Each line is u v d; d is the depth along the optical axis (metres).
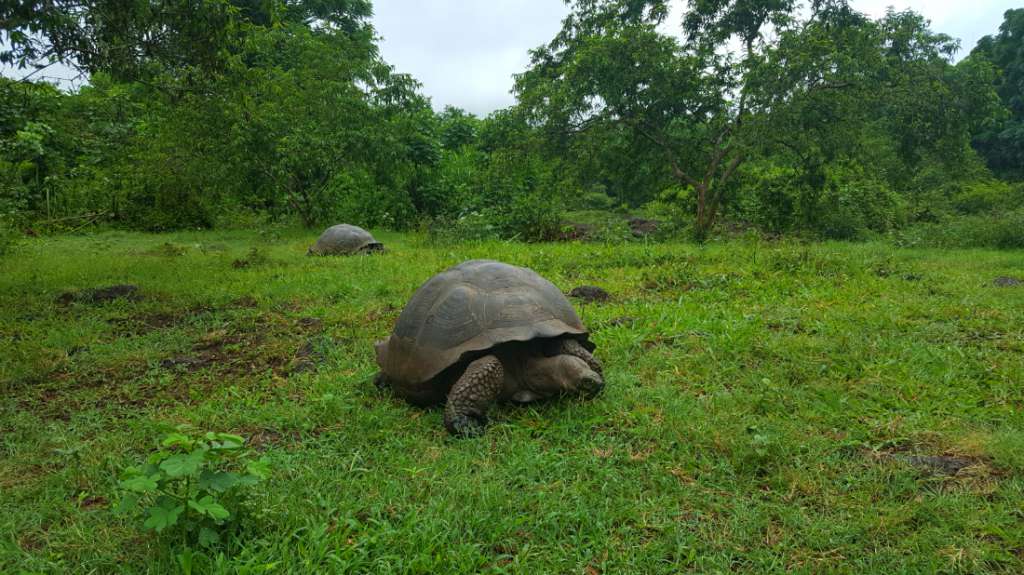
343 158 16.64
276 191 16.77
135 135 19.30
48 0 6.74
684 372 4.09
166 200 16.30
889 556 2.12
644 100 13.53
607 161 15.02
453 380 3.32
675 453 2.92
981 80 13.05
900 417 3.26
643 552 2.18
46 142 16.91
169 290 7.30
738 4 13.12
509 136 15.31
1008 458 2.70
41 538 2.35
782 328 5.01
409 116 17.77
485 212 14.78
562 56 15.48
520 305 3.36
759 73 12.10
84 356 4.77
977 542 2.16
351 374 4.15
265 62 16.98
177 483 2.25
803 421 3.24
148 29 7.69
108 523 2.43
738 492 2.56
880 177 15.05
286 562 2.10
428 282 3.75
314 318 5.98
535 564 2.14
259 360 4.71
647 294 6.84
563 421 3.25
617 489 2.61
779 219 14.41
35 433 3.34
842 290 6.53
